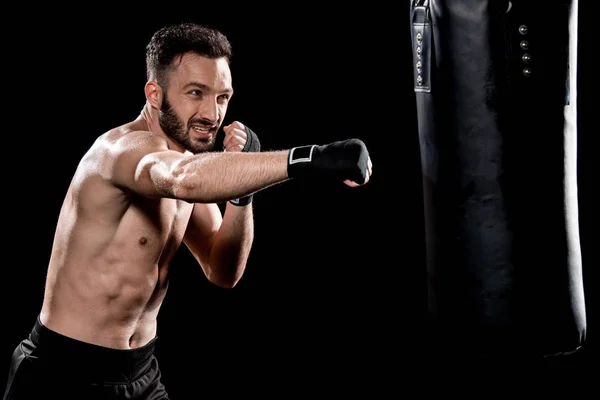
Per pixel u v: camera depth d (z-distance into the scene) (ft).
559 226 5.69
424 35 5.75
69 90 14.15
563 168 5.67
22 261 13.78
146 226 6.20
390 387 12.05
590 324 13.12
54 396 6.21
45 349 6.25
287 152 5.06
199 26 6.17
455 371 12.20
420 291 14.17
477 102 5.57
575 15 5.74
